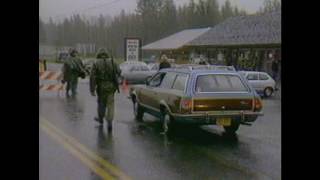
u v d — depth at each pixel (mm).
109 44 61125
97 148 9273
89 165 7801
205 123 10320
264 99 22453
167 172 7422
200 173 7379
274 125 12664
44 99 19125
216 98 10352
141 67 30484
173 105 10641
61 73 23547
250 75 23734
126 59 33844
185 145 9680
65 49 52375
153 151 9055
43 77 23188
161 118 11422
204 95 10328
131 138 10453
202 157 8562
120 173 7312
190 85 10430
